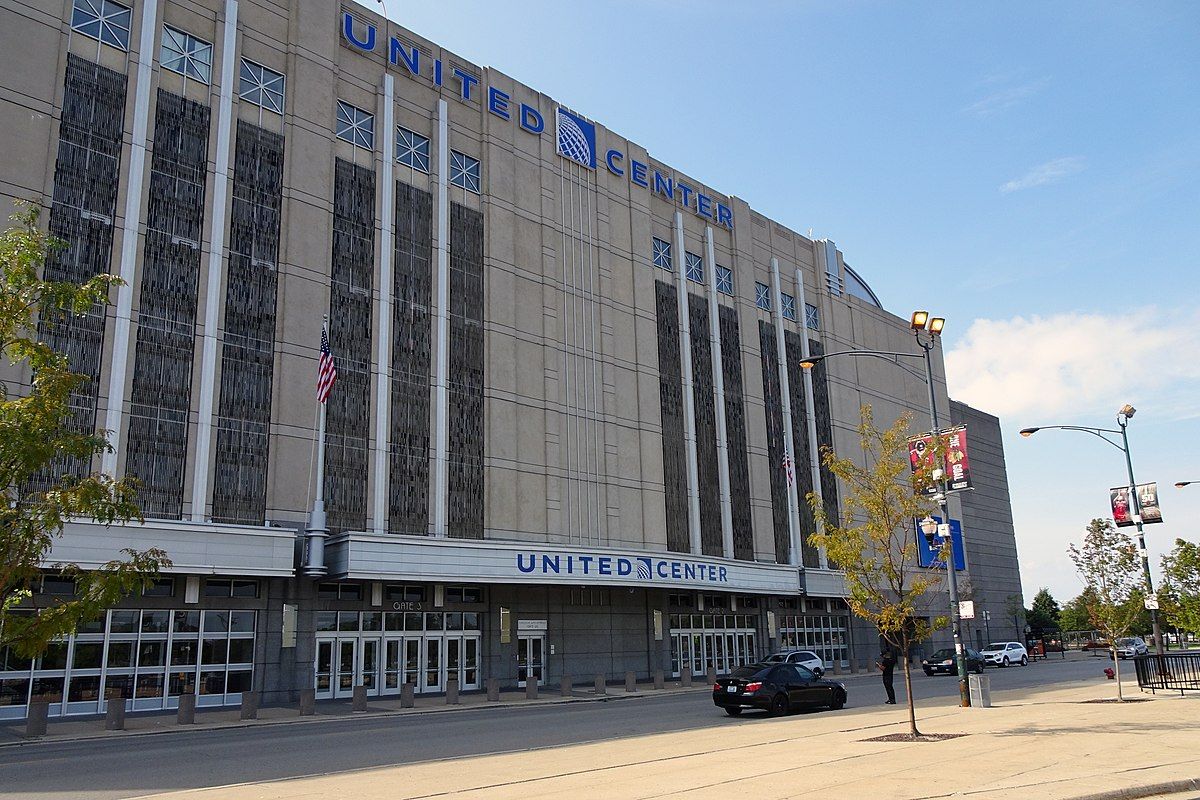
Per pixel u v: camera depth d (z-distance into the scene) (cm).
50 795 1328
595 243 4725
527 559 3694
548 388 4281
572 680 4134
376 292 3681
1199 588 2856
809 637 5619
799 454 5797
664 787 1221
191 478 2983
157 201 3097
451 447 3809
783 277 6128
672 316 5134
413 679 3584
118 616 2814
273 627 3152
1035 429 3347
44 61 2909
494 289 4131
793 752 1587
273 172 3444
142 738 2217
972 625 7262
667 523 4741
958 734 1784
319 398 3167
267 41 3541
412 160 3975
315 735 2181
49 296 973
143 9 3175
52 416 916
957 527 6756
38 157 2842
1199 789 1204
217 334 3141
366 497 3466
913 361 7388
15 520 890
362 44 3869
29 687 2616
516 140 4431
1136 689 3066
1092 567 2730
